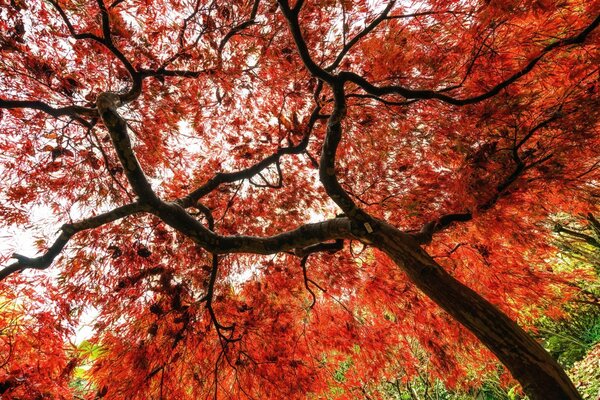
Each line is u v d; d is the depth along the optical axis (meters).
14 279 4.02
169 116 4.98
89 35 3.51
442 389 9.29
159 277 4.63
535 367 2.67
